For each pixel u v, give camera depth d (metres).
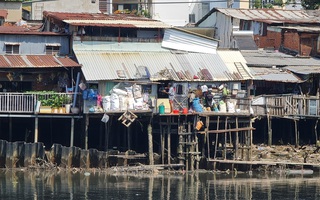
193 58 96.38
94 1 134.75
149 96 91.69
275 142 100.81
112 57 93.56
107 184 82.00
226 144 91.56
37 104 88.62
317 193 80.31
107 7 138.75
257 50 112.12
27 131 92.81
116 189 79.81
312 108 98.12
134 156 88.94
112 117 90.38
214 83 94.00
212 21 119.81
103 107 89.19
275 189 82.00
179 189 80.75
